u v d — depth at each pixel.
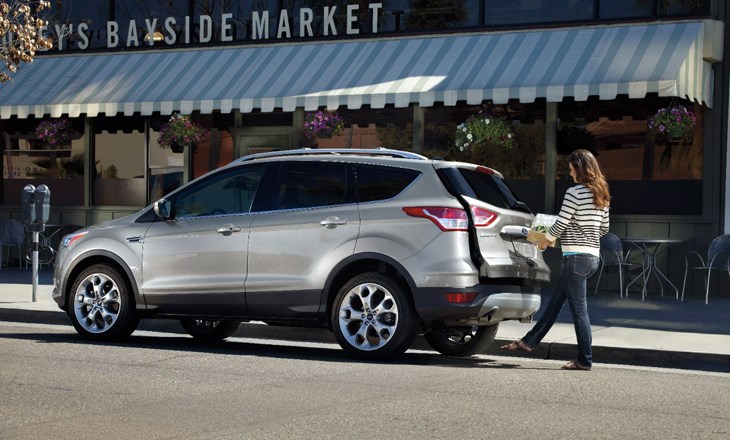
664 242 16.30
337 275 10.44
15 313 13.95
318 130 18.59
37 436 6.59
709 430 7.13
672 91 15.33
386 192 10.36
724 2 16.67
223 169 11.24
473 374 9.44
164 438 6.58
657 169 16.89
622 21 16.92
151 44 20.48
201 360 9.97
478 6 17.95
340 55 18.52
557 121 17.33
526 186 17.48
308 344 11.95
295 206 10.74
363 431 6.83
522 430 6.97
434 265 9.97
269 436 6.66
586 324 9.99
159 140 19.83
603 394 8.48
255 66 18.98
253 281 10.75
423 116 18.20
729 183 16.47
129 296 11.41
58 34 21.02
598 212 10.02
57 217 21.17
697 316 13.93
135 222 11.52
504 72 16.66
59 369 9.22
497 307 10.07
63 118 21.19
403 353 10.53
